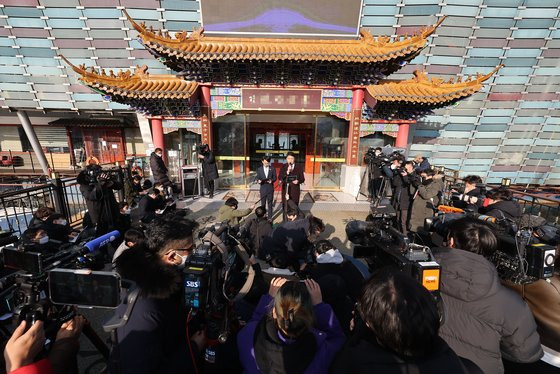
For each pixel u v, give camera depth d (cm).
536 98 1170
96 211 458
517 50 1084
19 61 1156
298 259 377
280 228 389
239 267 186
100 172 466
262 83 838
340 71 808
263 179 653
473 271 153
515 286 202
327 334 157
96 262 181
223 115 895
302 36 830
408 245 188
